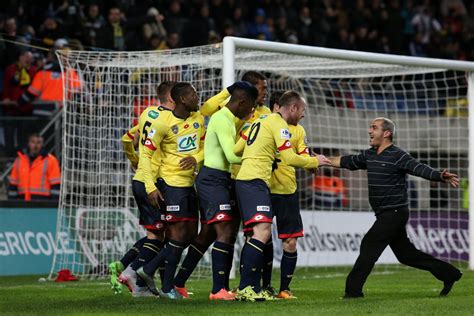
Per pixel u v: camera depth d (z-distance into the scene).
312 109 52.72
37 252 41.59
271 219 25.19
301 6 64.75
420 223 50.59
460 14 72.44
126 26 52.22
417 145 54.34
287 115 26.22
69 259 41.41
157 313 22.00
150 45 51.97
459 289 30.19
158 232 27.69
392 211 26.31
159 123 25.98
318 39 62.38
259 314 21.52
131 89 41.88
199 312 22.12
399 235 26.91
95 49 47.66
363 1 66.81
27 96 47.12
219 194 25.75
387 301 24.86
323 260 47.09
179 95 26.05
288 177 27.16
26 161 43.19
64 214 41.50
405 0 71.56
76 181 41.72
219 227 25.95
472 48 69.88
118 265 27.89
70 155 41.62
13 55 48.25
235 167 27.08
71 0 52.97
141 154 26.12
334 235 47.84
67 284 35.47
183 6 58.34
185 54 39.25
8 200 41.09
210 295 26.20
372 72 46.16
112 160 41.56
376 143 26.58
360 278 26.19
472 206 42.19
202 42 55.94
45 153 43.75
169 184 25.98
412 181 51.69
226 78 36.19
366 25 65.50
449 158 50.81
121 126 41.53
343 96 51.97
